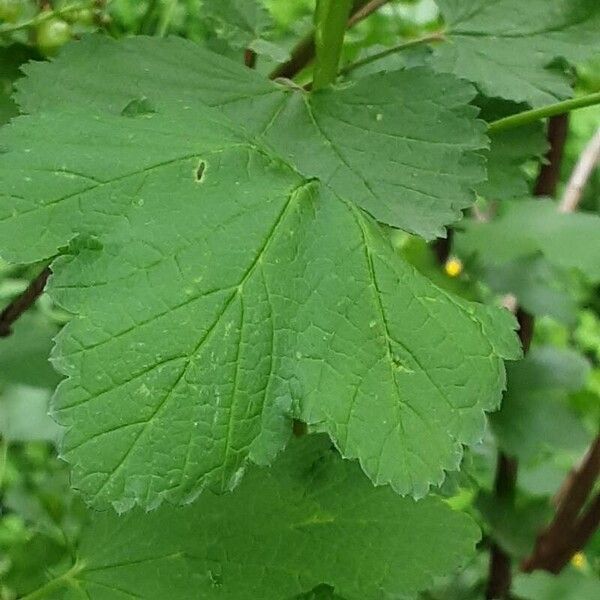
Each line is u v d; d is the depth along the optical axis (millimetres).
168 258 182
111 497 168
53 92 227
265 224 188
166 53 234
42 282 280
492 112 264
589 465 347
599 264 302
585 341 715
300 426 254
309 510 229
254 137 203
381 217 210
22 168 187
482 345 192
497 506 350
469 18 257
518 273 334
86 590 231
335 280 189
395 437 182
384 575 226
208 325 178
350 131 224
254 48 257
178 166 191
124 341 174
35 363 295
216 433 175
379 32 323
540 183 339
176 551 230
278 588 226
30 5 262
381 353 187
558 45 253
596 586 326
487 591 361
